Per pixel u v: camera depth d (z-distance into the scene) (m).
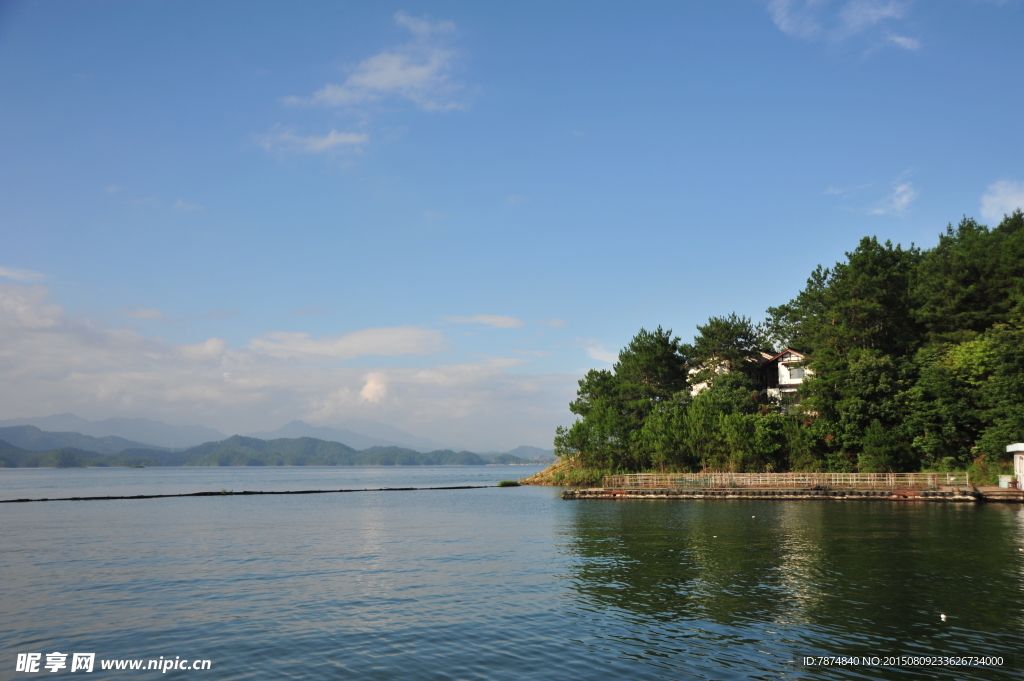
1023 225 94.81
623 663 18.30
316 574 31.97
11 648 20.39
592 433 90.06
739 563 32.22
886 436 69.50
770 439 76.06
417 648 19.88
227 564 35.12
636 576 29.75
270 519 61.53
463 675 17.56
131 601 26.39
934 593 25.36
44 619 23.72
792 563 31.88
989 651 18.91
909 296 83.06
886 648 19.23
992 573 28.94
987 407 67.94
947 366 71.44
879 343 80.00
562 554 36.50
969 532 41.75
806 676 17.17
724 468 78.88
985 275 79.19
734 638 20.33
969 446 69.38
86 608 25.27
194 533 50.00
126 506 80.19
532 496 91.19
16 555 38.84
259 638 21.09
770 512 56.84
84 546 42.84
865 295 79.38
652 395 96.81
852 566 30.88
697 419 80.44
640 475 80.06
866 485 68.75
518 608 24.38
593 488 84.75
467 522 56.03
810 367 78.62
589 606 24.45
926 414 69.12
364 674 17.75
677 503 69.25
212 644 20.55
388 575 31.44
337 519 60.78
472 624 22.34
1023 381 63.84
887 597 24.83
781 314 109.38
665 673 17.50
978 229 90.94
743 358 92.12
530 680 17.11
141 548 41.69
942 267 80.88
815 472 72.50
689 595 25.80
